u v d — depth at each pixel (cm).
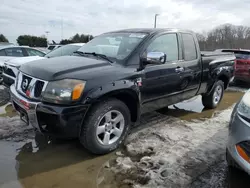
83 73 281
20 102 295
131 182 251
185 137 369
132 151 318
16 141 336
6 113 441
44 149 319
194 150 326
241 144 229
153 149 325
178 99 424
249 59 824
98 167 280
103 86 281
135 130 391
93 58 345
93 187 243
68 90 264
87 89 270
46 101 269
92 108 282
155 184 247
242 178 262
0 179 249
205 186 247
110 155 308
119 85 296
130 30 404
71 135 272
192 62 432
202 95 523
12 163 281
